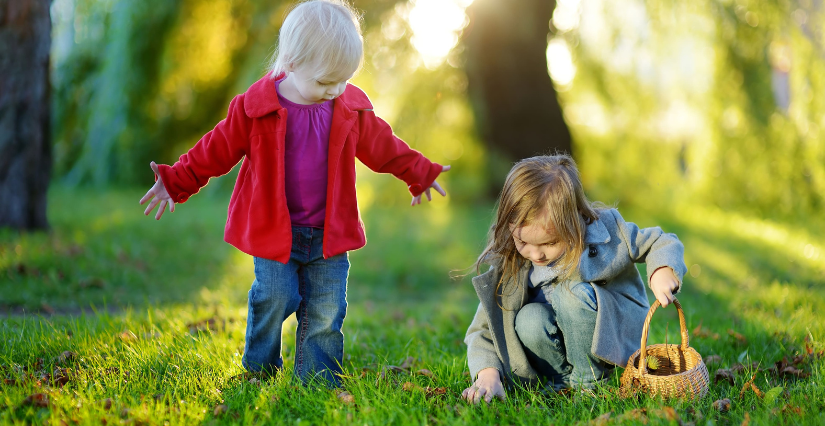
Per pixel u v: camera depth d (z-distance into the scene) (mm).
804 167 10625
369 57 10859
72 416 2363
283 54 2641
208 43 12938
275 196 2742
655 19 10508
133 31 12406
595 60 12023
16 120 7305
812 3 9859
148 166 13781
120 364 2979
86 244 7336
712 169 11328
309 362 2924
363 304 6562
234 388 2740
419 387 2670
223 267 7473
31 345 3268
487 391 2637
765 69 10320
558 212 2588
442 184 13836
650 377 2520
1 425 2256
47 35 7430
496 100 11898
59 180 14312
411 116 13039
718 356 3314
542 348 2811
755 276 7992
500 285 2875
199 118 13969
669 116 12219
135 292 5867
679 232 10742
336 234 2844
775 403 2518
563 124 12094
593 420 2338
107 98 13047
